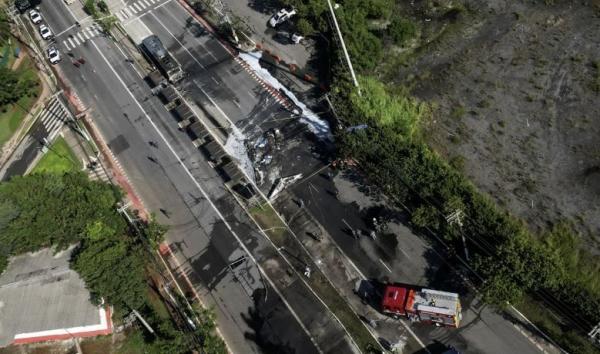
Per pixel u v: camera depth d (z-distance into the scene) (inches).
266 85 3398.1
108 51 3865.7
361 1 3425.2
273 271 2701.8
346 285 2586.1
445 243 2573.8
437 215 2536.9
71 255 2851.9
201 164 3166.8
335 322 2493.8
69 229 2839.6
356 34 3245.6
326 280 2618.1
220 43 3693.4
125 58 3786.9
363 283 2571.4
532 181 2669.8
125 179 3201.3
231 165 3056.1
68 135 3486.7
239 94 3403.1
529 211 2578.7
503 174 2719.0
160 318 2608.3
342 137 2878.9
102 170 3267.7
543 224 2529.5
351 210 2792.8
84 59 3865.7
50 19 4212.6
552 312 2301.9
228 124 3280.0
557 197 2598.4
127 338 2591.0
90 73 3774.6
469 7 3432.6
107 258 2608.3
